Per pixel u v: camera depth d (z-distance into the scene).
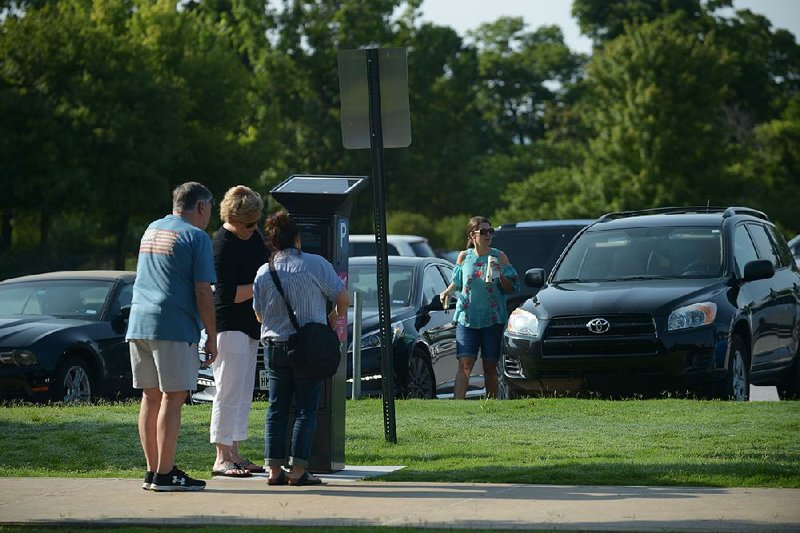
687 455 24.16
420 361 39.38
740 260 35.75
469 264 37.66
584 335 33.25
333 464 23.23
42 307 41.75
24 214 140.50
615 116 166.75
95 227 169.88
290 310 21.91
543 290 35.62
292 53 192.38
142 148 133.88
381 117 25.50
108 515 19.08
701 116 165.00
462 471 22.75
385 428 26.59
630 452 24.67
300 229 23.44
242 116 159.88
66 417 31.70
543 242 46.53
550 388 33.69
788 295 37.81
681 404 31.27
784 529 16.77
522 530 17.17
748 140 199.75
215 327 22.03
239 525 18.17
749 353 34.34
